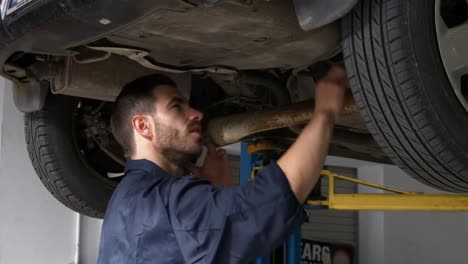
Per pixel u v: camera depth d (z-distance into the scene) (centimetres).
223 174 200
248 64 181
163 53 172
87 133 233
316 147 129
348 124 236
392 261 691
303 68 186
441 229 711
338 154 293
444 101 135
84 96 201
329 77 142
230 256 123
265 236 122
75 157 229
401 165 152
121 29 143
